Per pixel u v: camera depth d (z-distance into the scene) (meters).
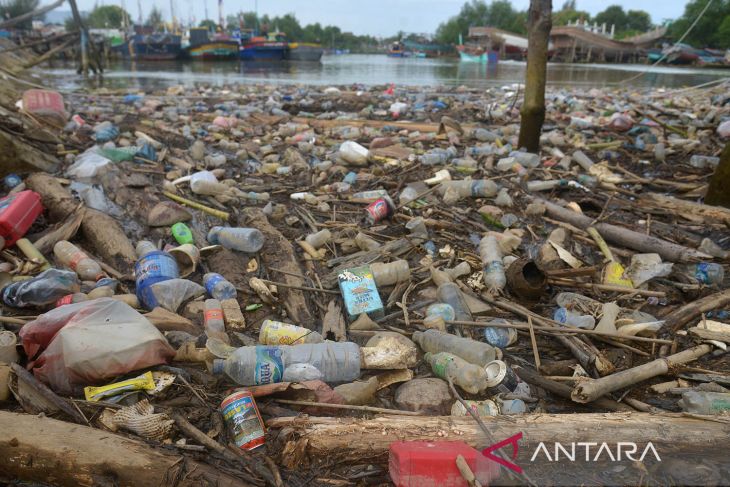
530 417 2.74
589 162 7.72
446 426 2.66
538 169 7.49
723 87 16.20
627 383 3.19
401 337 3.56
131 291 4.16
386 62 58.56
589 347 3.59
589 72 35.72
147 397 2.85
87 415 2.71
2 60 18.14
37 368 2.90
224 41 46.31
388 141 8.91
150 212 5.24
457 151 8.80
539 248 5.03
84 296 3.64
